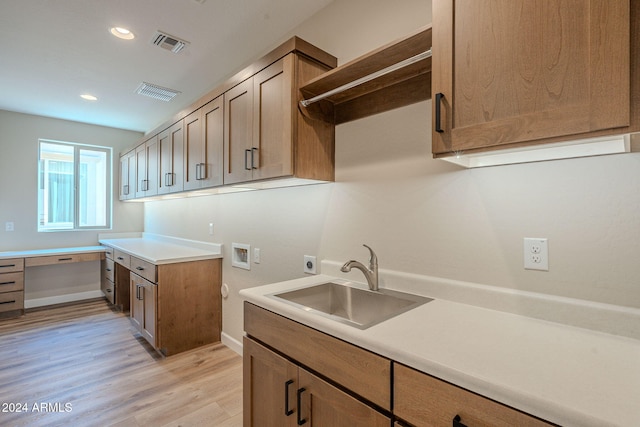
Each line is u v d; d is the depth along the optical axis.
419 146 1.48
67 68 2.69
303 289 1.60
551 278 1.11
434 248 1.42
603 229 1.01
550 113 0.83
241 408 1.91
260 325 1.40
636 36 0.71
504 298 1.20
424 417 0.84
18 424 1.74
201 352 2.66
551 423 0.65
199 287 2.77
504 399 0.70
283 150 1.69
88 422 1.77
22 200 3.94
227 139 2.15
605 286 1.01
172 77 2.86
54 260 3.81
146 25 2.10
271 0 1.88
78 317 3.60
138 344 2.83
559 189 1.09
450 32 1.02
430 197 1.43
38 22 2.05
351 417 1.01
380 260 1.62
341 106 1.83
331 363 1.08
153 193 3.34
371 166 1.68
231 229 2.77
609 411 0.61
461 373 0.77
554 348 0.90
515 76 0.89
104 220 4.66
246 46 2.36
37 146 4.02
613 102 0.74
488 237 1.26
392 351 0.91
